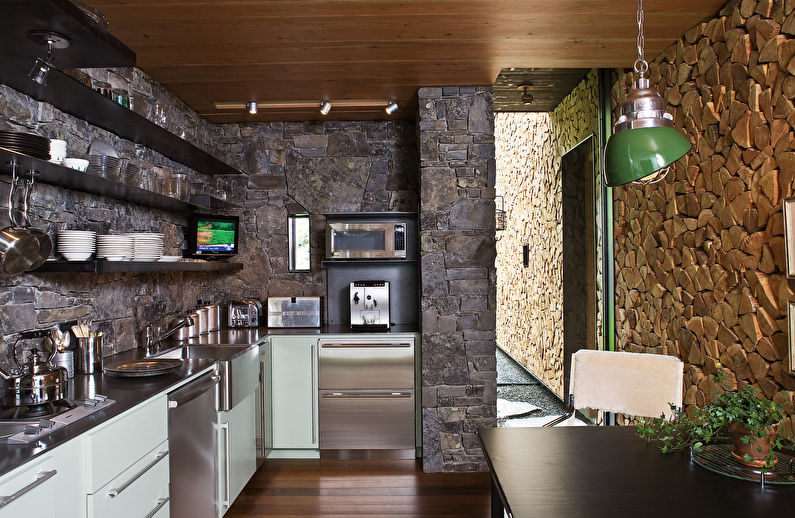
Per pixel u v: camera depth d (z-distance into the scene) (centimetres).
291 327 452
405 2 250
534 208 654
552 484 159
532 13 264
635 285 365
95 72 288
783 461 171
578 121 475
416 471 393
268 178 477
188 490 258
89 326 288
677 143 163
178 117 403
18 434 166
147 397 217
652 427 203
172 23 270
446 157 395
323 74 354
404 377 411
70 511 169
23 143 199
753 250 242
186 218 420
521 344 730
